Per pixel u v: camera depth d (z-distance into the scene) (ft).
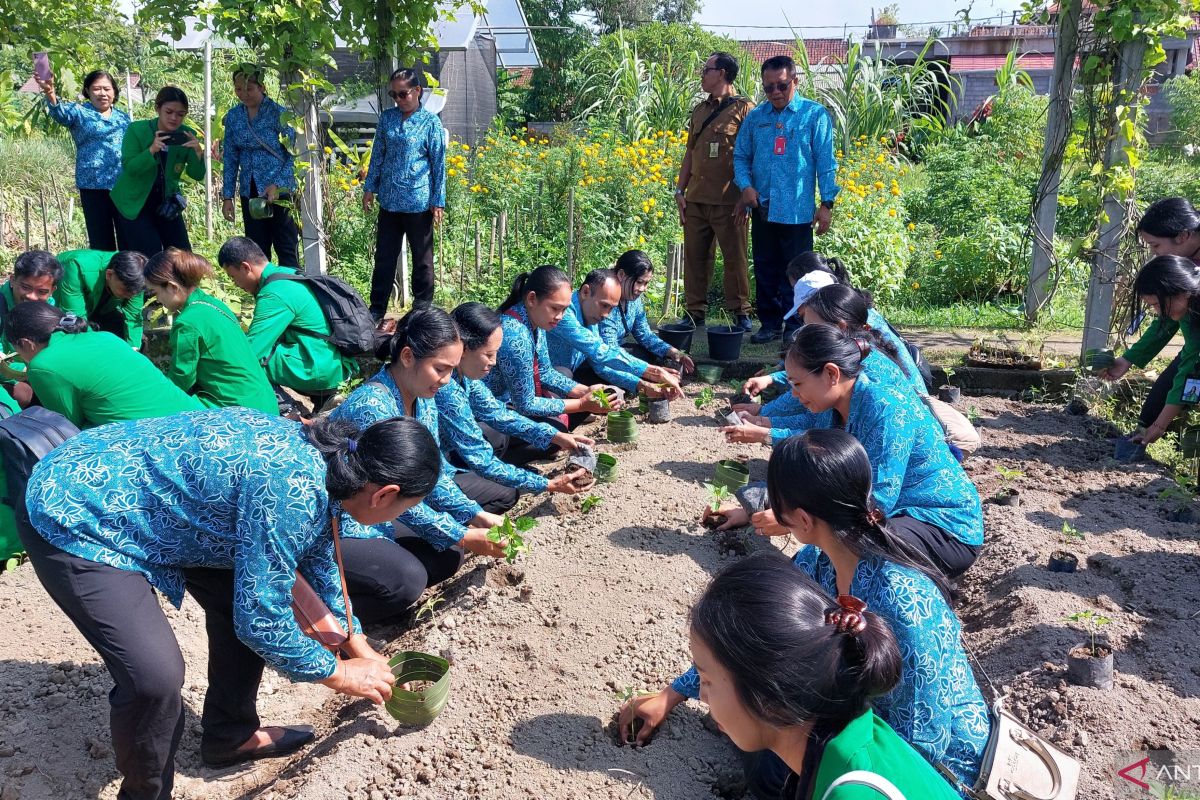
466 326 14.66
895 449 11.12
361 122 49.85
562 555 15.16
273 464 9.06
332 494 9.07
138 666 9.36
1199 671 11.61
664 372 20.70
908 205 43.04
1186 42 69.72
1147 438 18.97
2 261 34.19
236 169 27.30
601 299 19.62
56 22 28.96
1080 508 16.87
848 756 5.59
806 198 25.13
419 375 12.60
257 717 11.80
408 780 10.42
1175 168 46.98
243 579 9.10
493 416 16.47
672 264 28.71
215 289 26.02
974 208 38.42
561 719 11.37
